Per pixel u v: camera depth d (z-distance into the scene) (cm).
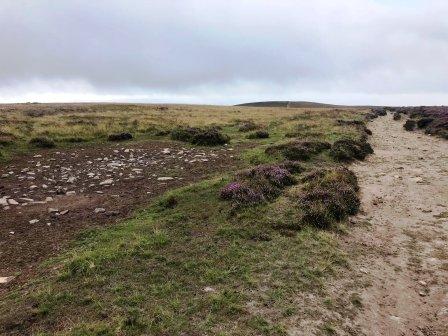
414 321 809
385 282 947
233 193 1372
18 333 707
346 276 955
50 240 1148
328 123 4125
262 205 1316
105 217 1322
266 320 756
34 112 5734
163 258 977
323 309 807
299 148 2216
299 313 786
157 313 755
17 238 1166
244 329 727
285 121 4641
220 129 3716
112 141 2920
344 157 2236
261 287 869
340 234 1202
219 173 1861
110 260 961
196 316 758
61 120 3997
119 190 1644
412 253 1105
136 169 1998
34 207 1441
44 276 912
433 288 927
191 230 1155
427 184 1797
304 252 1040
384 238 1204
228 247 1048
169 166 2052
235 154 2338
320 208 1253
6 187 1700
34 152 2459
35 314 755
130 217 1304
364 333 754
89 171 1992
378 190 1698
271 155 2172
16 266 996
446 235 1217
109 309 766
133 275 899
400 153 2706
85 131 3117
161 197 1480
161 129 3394
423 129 4459
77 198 1548
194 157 2258
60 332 698
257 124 4097
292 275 923
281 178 1576
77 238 1155
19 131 2995
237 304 798
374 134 3972
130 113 5647
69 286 852
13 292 851
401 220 1353
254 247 1056
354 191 1592
